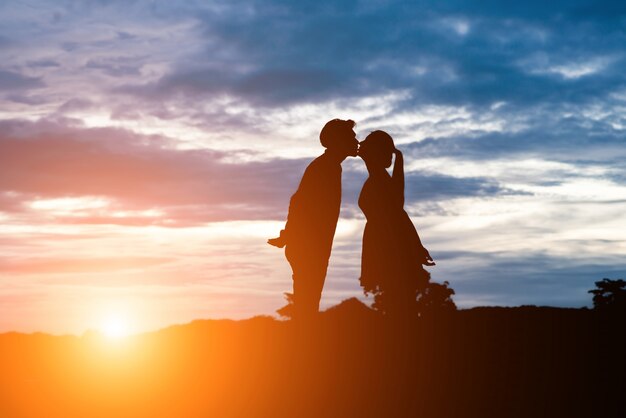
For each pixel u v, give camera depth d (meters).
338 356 14.64
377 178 15.61
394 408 13.17
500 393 13.31
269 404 13.58
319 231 15.72
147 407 13.97
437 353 14.52
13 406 14.14
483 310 16.67
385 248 15.38
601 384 13.32
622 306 16.47
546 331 15.36
